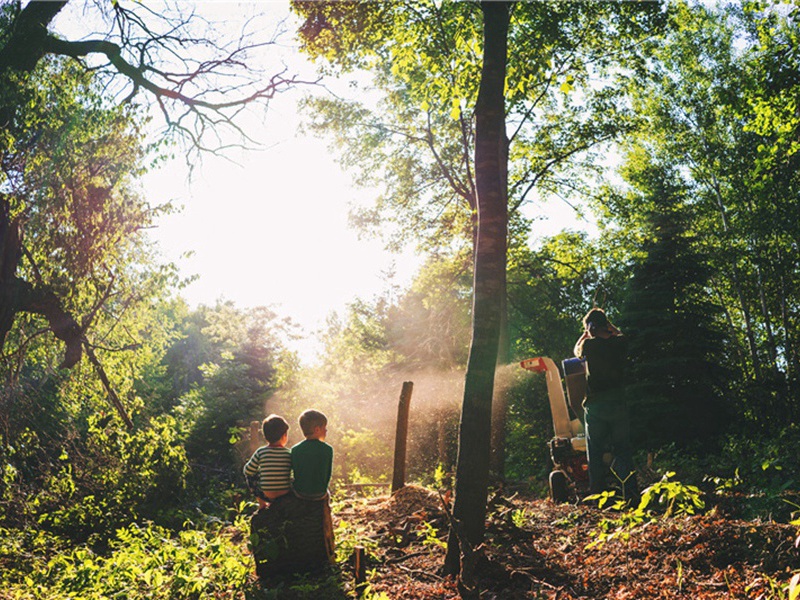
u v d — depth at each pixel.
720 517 6.20
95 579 6.86
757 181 20.94
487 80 6.73
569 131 26.66
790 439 13.00
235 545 8.10
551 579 5.63
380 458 25.73
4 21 14.31
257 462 6.65
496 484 12.20
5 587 7.65
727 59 32.34
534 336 35.16
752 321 36.50
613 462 8.23
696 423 20.42
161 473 14.20
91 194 14.97
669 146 33.38
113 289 16.30
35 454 14.26
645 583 5.18
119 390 17.94
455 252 28.52
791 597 2.96
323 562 6.50
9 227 13.98
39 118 13.87
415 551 7.04
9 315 14.42
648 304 22.17
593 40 23.92
